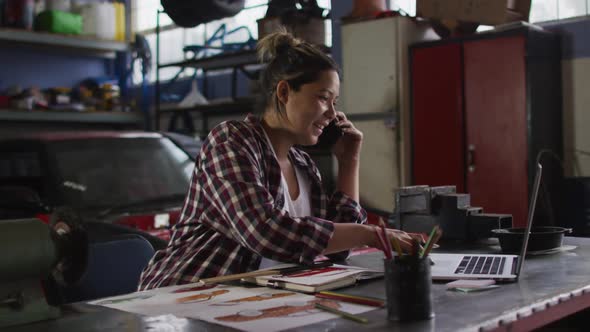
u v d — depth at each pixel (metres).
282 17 4.82
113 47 7.21
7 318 1.08
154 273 1.68
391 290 1.05
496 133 4.19
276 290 1.35
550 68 4.27
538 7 4.59
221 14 4.91
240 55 5.67
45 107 6.65
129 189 3.51
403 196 2.15
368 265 1.68
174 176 3.73
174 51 7.66
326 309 1.14
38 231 1.14
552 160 4.21
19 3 6.51
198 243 1.69
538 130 4.11
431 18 4.57
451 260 1.60
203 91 7.23
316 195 1.88
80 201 3.31
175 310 1.17
